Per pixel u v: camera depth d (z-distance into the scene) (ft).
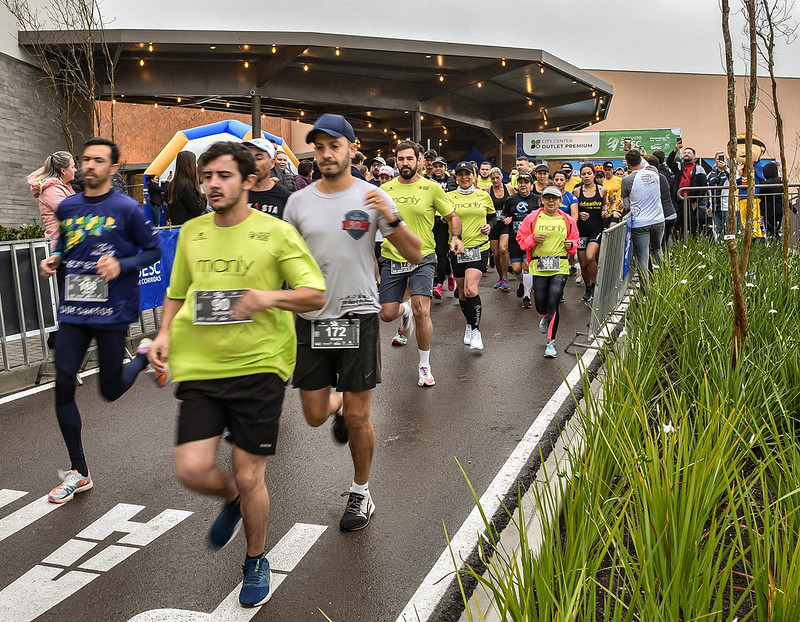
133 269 16.22
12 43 57.41
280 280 12.32
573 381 24.93
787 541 9.88
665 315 22.95
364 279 14.52
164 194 50.72
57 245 16.63
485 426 20.68
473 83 79.20
